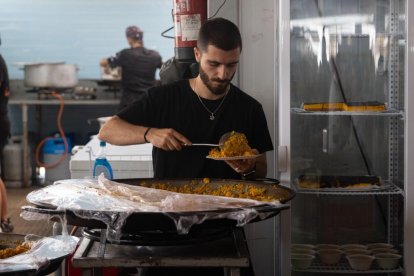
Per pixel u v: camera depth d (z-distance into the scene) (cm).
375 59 316
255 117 266
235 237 223
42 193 226
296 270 313
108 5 787
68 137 759
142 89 717
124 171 322
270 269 328
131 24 792
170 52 796
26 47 791
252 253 328
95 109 791
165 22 791
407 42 285
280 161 287
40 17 788
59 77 714
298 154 318
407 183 290
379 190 306
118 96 758
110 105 789
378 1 313
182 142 245
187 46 305
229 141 244
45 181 720
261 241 327
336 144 321
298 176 317
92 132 791
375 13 313
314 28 313
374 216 321
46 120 786
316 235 320
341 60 316
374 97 318
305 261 312
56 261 204
